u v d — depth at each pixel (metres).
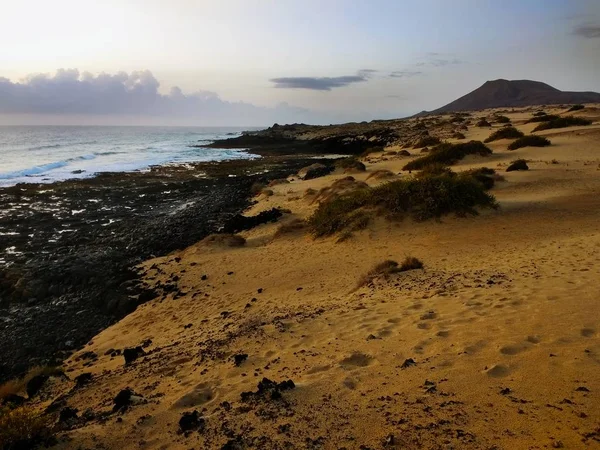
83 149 70.12
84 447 4.04
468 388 4.08
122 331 10.18
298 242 15.34
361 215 14.93
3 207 26.09
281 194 26.36
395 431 3.59
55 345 10.23
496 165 22.84
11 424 4.28
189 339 7.97
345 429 3.74
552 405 3.61
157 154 63.41
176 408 4.73
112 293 12.84
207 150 70.38
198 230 20.30
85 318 11.69
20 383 7.93
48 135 116.94
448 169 19.80
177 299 11.63
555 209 14.01
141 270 14.76
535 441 3.20
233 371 5.65
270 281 11.76
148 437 4.15
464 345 5.11
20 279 14.14
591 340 4.69
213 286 12.23
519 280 7.74
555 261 8.85
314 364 5.38
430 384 4.28
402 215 14.46
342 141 65.69
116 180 36.62
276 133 103.50
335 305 8.30
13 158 53.41
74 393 6.27
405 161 30.06
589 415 3.40
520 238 11.63
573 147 25.27
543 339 4.90
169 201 28.16
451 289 7.88
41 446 4.10
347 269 11.56
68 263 15.83
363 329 6.45
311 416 4.03
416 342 5.51
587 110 48.81
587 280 7.07
